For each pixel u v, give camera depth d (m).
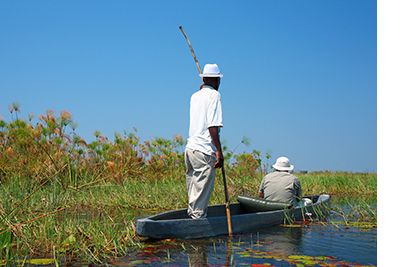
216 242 4.78
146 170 11.48
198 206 5.24
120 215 6.89
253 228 5.69
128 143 11.19
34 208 6.41
